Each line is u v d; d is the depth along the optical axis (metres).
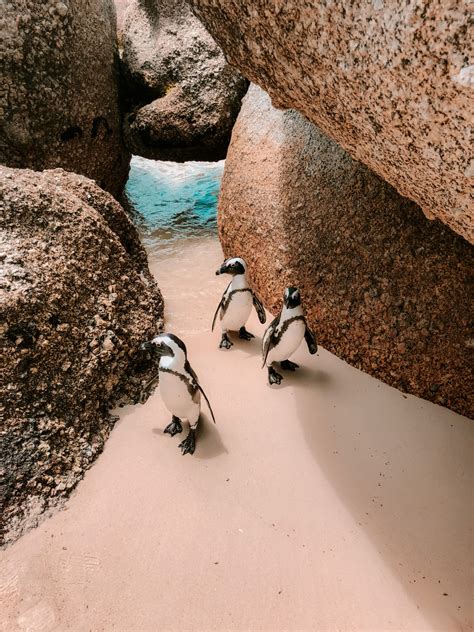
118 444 2.76
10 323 2.60
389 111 1.53
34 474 2.41
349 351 3.31
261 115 4.47
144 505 2.43
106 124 5.30
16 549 2.21
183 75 5.24
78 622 1.99
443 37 1.21
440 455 2.69
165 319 3.92
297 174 3.82
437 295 2.98
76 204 3.28
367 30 1.37
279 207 3.86
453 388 2.92
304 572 2.16
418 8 1.21
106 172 5.56
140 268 3.90
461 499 2.46
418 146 1.57
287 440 2.79
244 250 4.20
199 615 2.02
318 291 3.46
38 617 2.00
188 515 2.38
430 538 2.29
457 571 2.16
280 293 3.72
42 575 2.13
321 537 2.29
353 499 2.46
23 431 2.48
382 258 3.20
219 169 7.33
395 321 3.08
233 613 2.02
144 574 2.14
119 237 3.78
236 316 3.39
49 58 4.55
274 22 1.64
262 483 2.54
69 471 2.53
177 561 2.19
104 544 2.25
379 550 2.24
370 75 1.48
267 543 2.27
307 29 1.54
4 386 2.50
